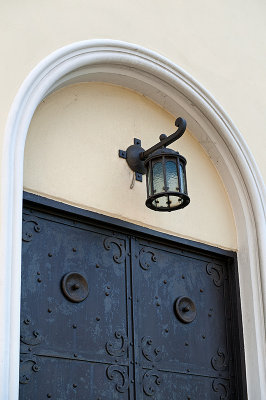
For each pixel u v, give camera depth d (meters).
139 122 5.51
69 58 4.87
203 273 5.64
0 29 4.68
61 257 4.78
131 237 5.23
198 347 5.37
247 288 5.64
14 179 4.27
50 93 4.89
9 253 4.07
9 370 3.86
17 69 4.63
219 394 5.35
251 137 6.03
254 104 6.19
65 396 4.49
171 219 5.43
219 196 5.84
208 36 6.08
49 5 4.99
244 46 6.36
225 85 6.03
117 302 4.98
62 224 4.86
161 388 5.02
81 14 5.14
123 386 4.80
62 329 4.62
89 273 4.90
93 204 4.96
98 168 5.08
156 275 5.31
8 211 4.16
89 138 5.11
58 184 4.80
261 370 5.40
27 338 4.42
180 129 4.93
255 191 5.78
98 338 4.79
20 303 4.38
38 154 4.75
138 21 5.54
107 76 5.30
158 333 5.15
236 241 5.80
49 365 4.48
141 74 5.43
